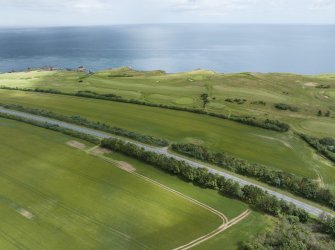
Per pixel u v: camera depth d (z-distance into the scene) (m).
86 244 57.31
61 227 61.47
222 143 100.81
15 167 83.31
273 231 60.66
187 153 92.38
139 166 84.81
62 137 102.50
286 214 66.44
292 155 94.44
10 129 108.94
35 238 58.59
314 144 99.88
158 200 70.38
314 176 83.56
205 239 59.16
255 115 125.75
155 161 84.38
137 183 76.75
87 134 103.56
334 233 60.62
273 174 79.81
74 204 68.44
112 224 62.56
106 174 80.69
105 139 96.19
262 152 95.69
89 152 92.25
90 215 65.00
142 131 109.19
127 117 122.12
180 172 80.44
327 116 127.31
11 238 58.53
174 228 61.91
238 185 72.75
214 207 68.69
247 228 62.28
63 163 85.56
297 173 84.81
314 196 72.88
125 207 67.75
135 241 58.28
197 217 65.31
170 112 127.44
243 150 96.56
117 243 57.69
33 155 89.94
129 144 92.31
